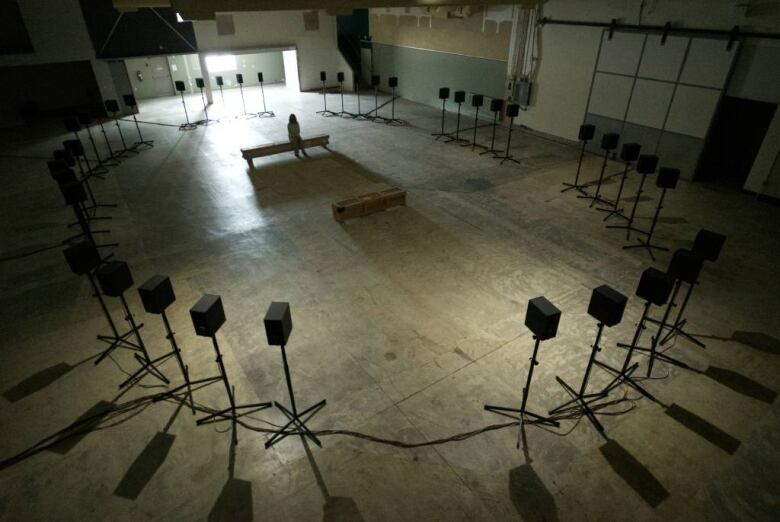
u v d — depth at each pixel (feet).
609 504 11.70
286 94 59.00
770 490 12.03
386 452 13.07
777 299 19.27
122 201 28.94
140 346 15.90
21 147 39.63
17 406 14.66
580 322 18.03
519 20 39.32
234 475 12.50
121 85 48.32
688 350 16.57
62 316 18.70
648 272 13.32
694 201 28.12
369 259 22.44
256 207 27.94
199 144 39.58
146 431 13.79
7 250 23.65
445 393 14.94
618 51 32.78
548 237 24.30
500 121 45.21
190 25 49.11
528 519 11.38
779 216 26.21
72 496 12.05
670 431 13.62
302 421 13.96
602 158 35.73
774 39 25.20
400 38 53.93
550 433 13.57
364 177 32.30
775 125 26.40
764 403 14.52
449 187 30.58
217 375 15.71
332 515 11.51
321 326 17.97
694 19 28.37
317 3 12.72
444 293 19.90
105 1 44.14
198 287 20.40
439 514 11.51
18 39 44.27
